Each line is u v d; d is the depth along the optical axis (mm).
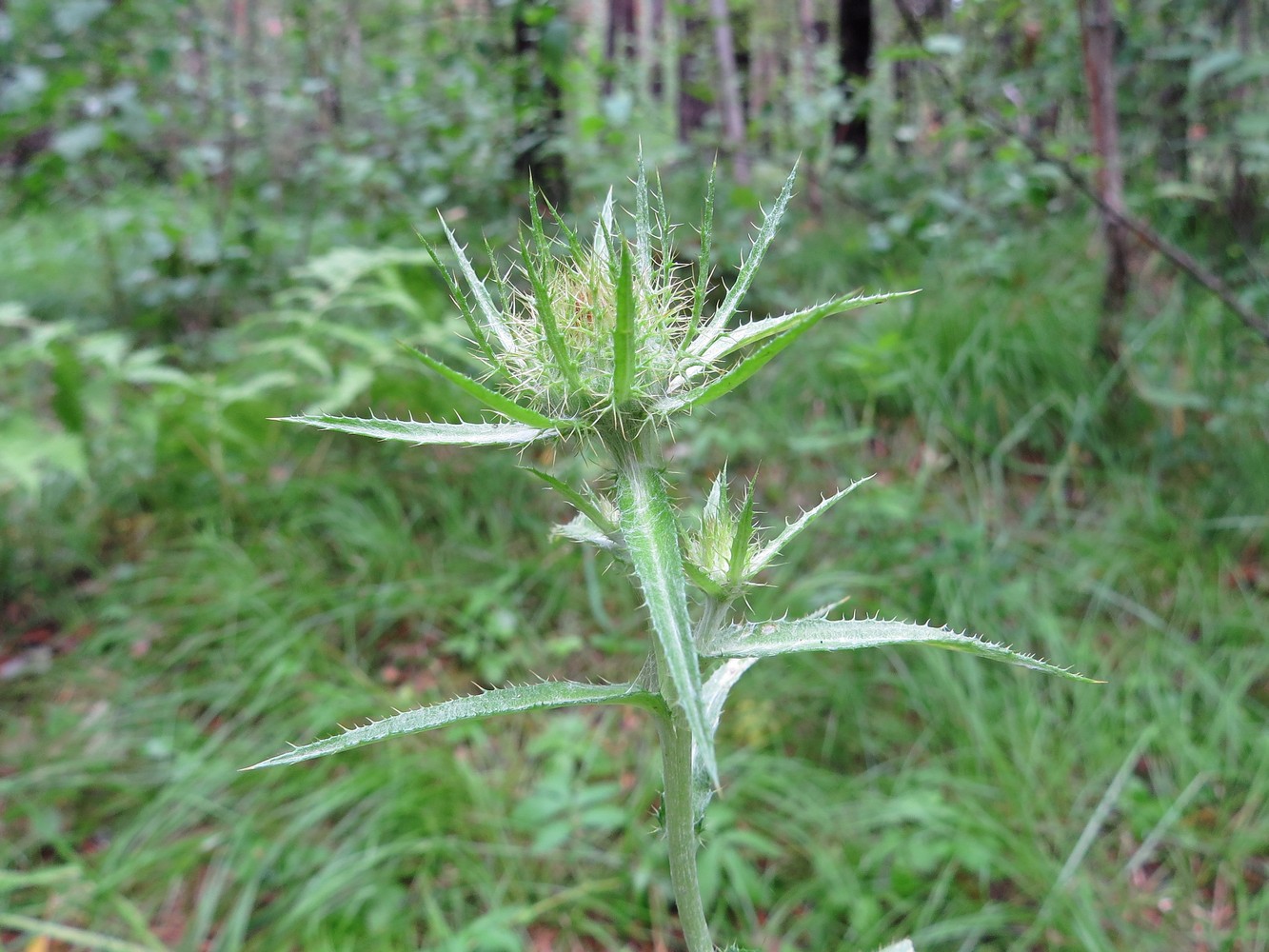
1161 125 5566
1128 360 4520
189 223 6062
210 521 4324
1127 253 4578
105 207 6320
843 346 5250
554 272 1247
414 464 4711
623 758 3402
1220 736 3258
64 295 6055
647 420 1181
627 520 1086
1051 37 5289
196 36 5977
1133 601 3830
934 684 3445
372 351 4277
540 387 1220
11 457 3646
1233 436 4402
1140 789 3088
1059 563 4023
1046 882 2773
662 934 2812
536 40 5484
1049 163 4113
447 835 3068
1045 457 4738
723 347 1224
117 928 2836
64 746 3391
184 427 4277
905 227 5164
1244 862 2928
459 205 5898
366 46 8484
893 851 2973
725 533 1278
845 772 3316
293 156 7512
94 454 4707
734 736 3396
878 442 4949
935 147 7410
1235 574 3865
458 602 4000
